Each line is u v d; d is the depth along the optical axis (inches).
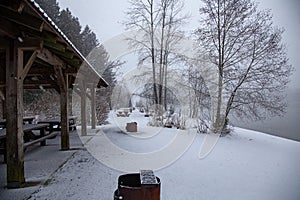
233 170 169.3
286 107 339.3
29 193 115.0
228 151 239.8
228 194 123.6
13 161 120.8
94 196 113.7
